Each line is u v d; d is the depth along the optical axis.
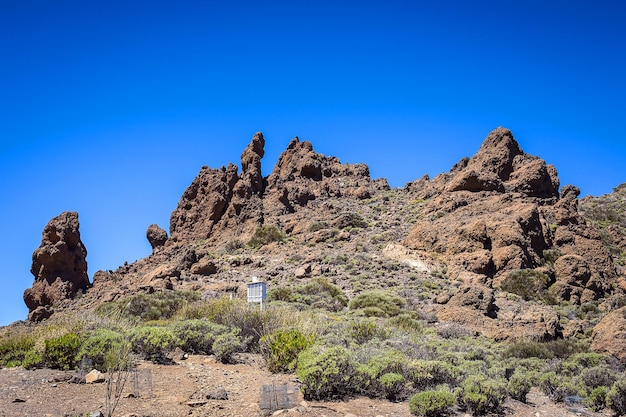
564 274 40.28
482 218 47.31
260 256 53.50
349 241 54.34
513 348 22.17
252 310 17.31
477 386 11.80
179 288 42.38
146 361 12.50
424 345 17.47
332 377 10.46
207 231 66.38
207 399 9.58
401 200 71.56
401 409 10.40
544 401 13.98
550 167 60.16
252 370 12.55
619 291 41.53
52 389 9.58
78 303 49.75
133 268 60.91
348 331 17.94
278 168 86.44
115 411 8.37
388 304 31.94
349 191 77.50
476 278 39.62
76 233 56.22
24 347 12.55
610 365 18.03
